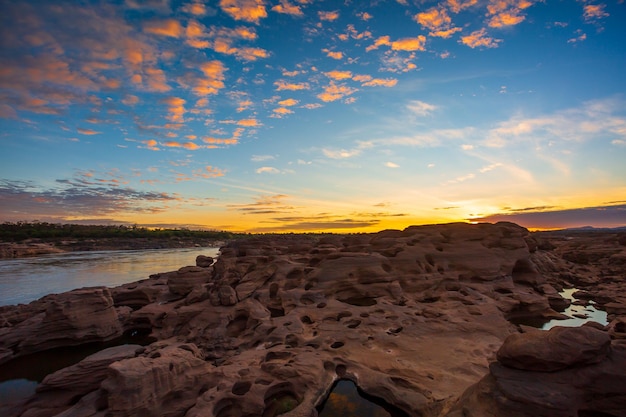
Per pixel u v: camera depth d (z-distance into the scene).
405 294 29.39
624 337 17.95
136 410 11.75
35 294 48.06
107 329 26.61
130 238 184.25
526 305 27.36
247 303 26.92
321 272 30.70
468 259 33.34
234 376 14.77
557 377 9.46
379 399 13.90
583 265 50.72
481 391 10.22
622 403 8.84
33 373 21.03
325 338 19.58
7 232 139.75
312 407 12.97
